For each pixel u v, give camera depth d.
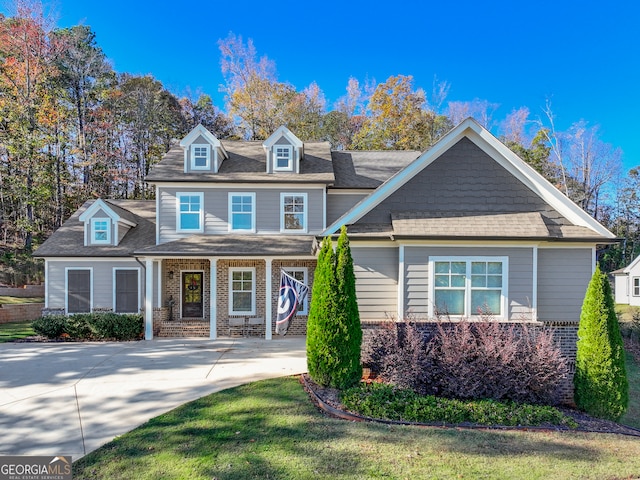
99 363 10.19
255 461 4.97
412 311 9.74
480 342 8.31
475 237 9.57
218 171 16.14
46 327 13.73
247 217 15.80
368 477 4.64
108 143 33.28
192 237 15.40
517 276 9.75
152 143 36.16
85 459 5.07
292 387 8.03
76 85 31.67
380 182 16.78
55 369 9.55
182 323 14.72
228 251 14.04
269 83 35.44
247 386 8.09
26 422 6.34
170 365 9.97
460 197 10.52
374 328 9.78
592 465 5.17
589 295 8.27
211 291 14.22
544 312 9.87
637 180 46.09
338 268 8.27
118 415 6.61
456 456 5.28
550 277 9.95
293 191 15.90
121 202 19.92
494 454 5.39
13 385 8.23
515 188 10.55
